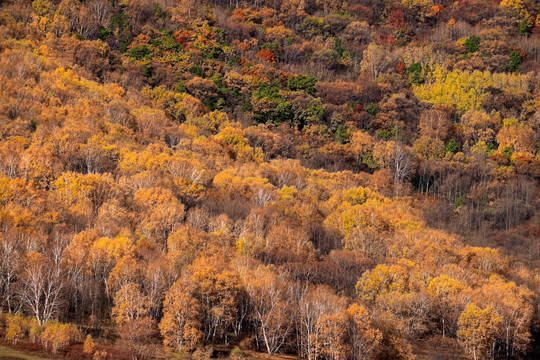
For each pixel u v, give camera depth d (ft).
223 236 595.47
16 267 461.37
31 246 485.56
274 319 468.75
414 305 519.19
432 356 491.31
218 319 473.26
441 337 519.60
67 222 565.53
